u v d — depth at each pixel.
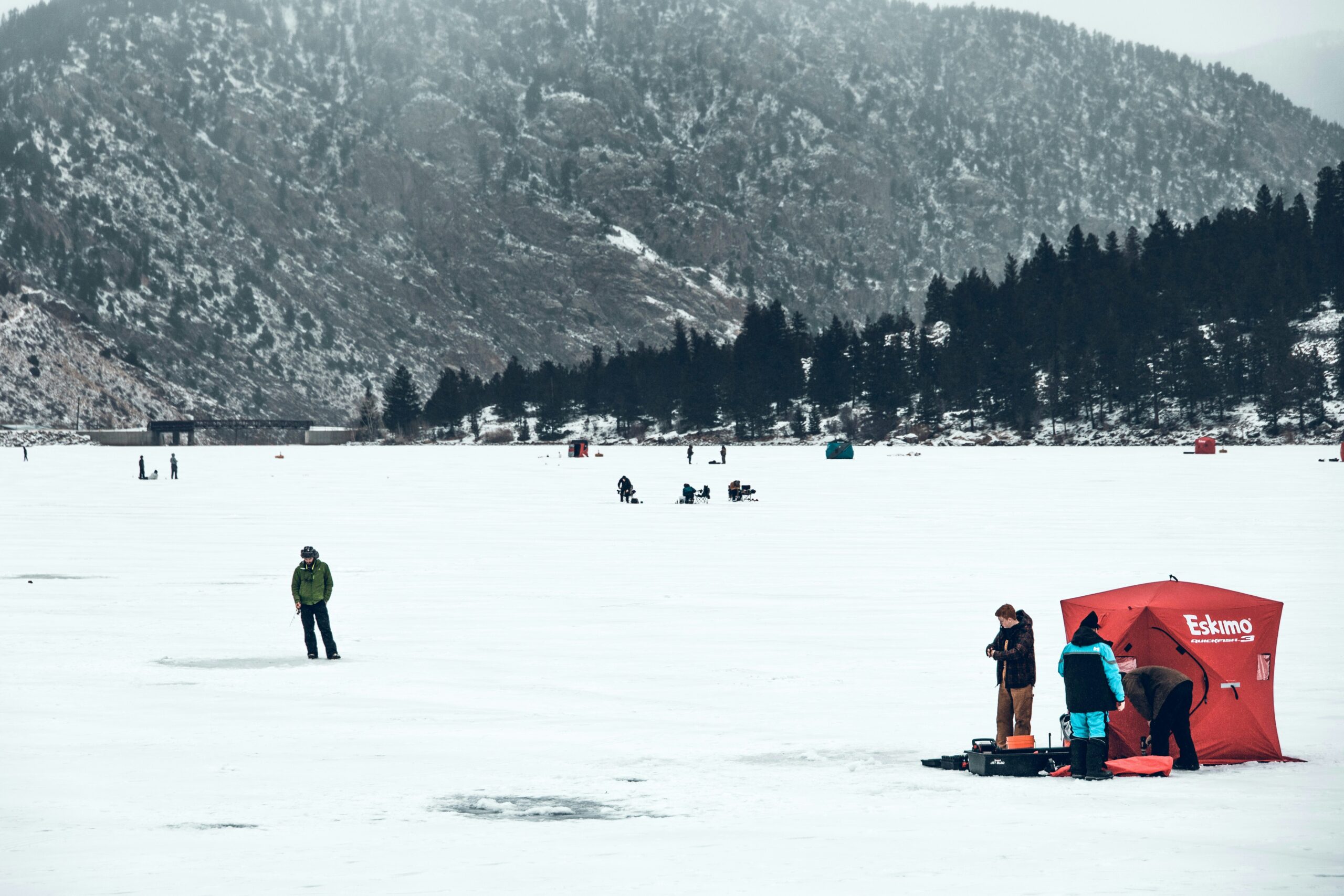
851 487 127.56
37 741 21.64
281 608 41.66
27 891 13.48
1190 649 19.58
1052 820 16.31
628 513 92.44
